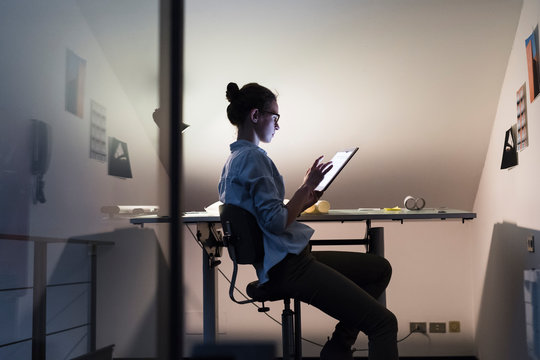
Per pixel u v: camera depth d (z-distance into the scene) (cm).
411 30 256
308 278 161
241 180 166
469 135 288
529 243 211
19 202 252
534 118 204
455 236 323
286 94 285
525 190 218
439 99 278
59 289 272
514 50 244
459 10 246
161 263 300
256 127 180
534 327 196
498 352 262
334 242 242
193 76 282
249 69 279
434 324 320
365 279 196
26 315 252
